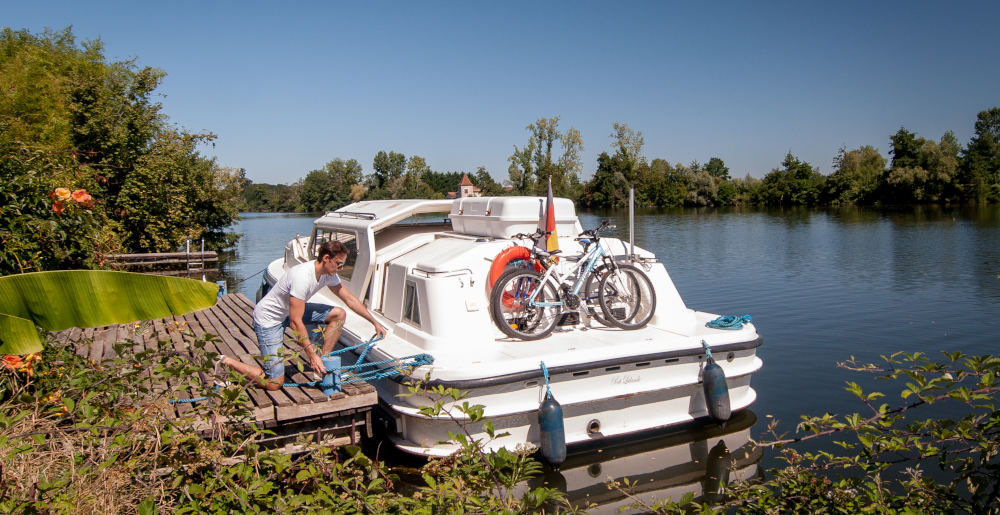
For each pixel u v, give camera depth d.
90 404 4.12
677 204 78.69
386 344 6.64
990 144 76.88
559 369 5.84
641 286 7.17
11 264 5.33
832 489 3.60
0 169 5.54
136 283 3.72
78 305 3.67
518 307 6.62
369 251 7.99
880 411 3.44
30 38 29.00
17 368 4.18
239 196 30.19
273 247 32.53
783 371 9.10
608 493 5.61
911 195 69.19
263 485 3.79
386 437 6.48
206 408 4.46
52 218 5.69
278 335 5.43
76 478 3.52
